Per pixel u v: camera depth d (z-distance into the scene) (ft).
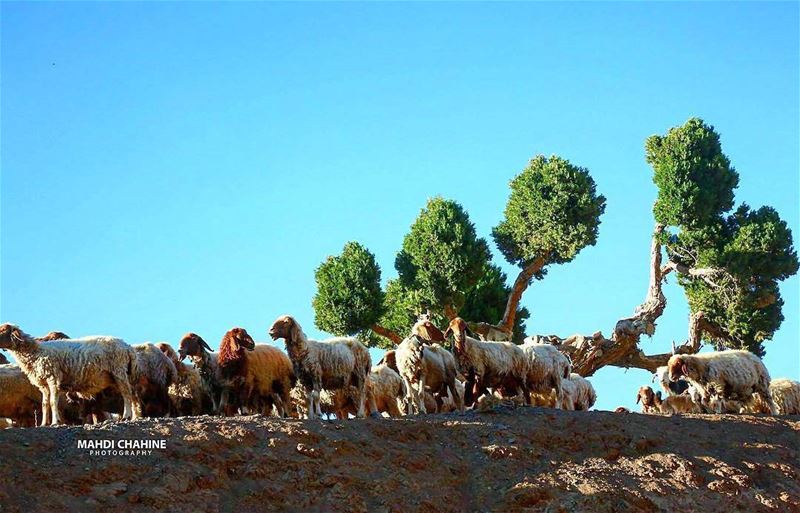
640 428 86.12
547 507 70.90
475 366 95.91
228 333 87.86
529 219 162.91
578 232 160.66
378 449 74.38
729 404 104.88
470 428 81.05
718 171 162.09
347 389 92.27
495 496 72.28
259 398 90.22
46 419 80.02
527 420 84.64
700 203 157.79
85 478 62.95
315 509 66.08
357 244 162.81
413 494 70.18
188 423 72.54
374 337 161.58
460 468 75.05
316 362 88.69
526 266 167.32
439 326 155.84
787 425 92.89
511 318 159.02
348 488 68.74
